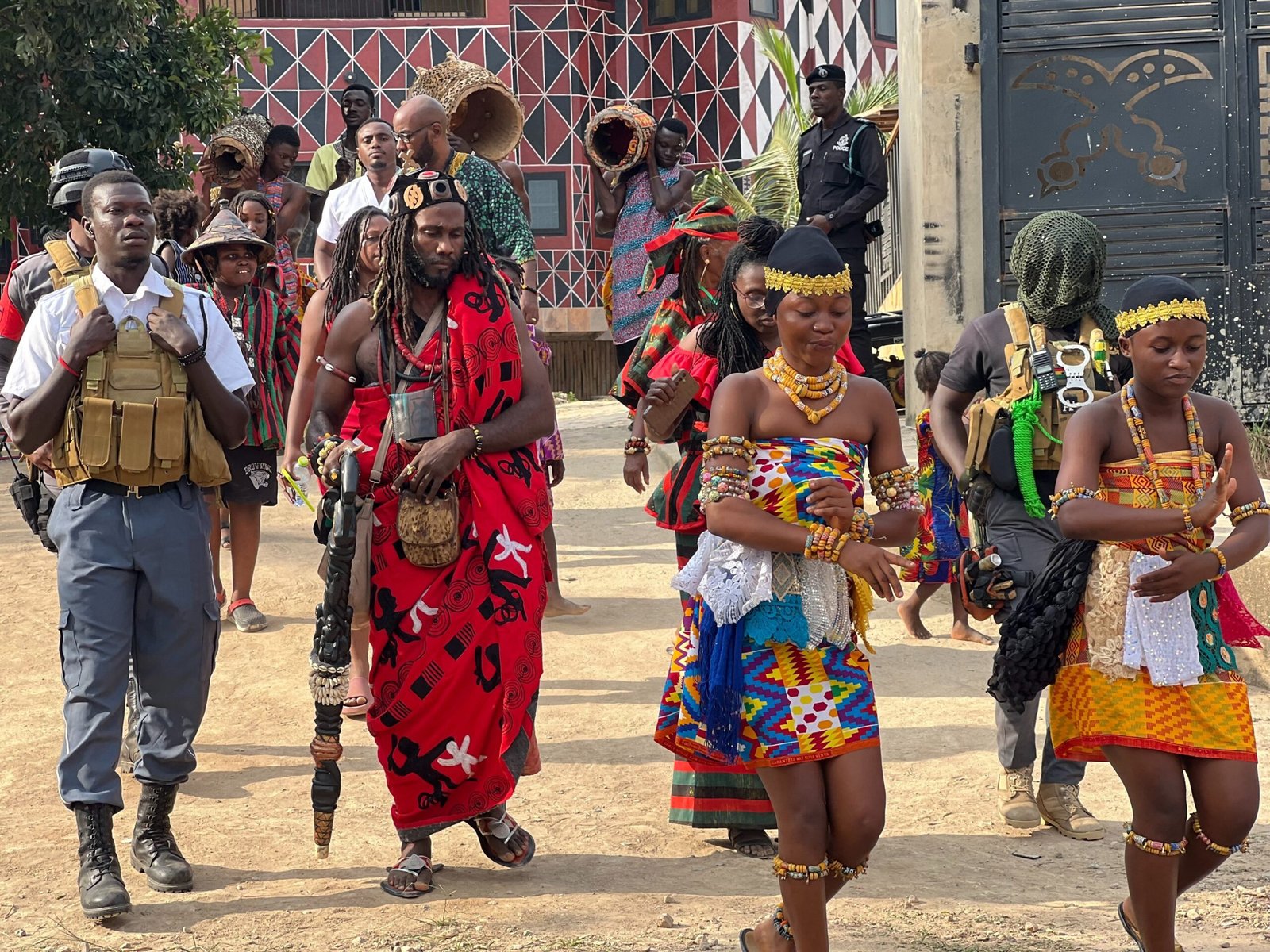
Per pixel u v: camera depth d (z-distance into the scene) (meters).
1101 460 4.08
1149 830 3.90
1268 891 4.83
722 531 3.78
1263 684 7.36
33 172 18.58
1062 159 12.73
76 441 4.65
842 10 31.47
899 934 4.40
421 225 4.78
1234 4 12.42
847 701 3.75
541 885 4.86
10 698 7.29
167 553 4.75
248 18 27.50
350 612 4.64
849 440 3.90
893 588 3.66
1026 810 5.46
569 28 28.88
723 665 3.77
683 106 29.34
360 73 27.73
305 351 6.90
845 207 12.66
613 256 10.08
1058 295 5.20
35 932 4.47
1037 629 4.07
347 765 6.25
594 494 12.14
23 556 10.22
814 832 3.69
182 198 9.58
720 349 5.23
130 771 6.21
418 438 4.73
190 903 4.70
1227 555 3.91
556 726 6.73
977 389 5.55
